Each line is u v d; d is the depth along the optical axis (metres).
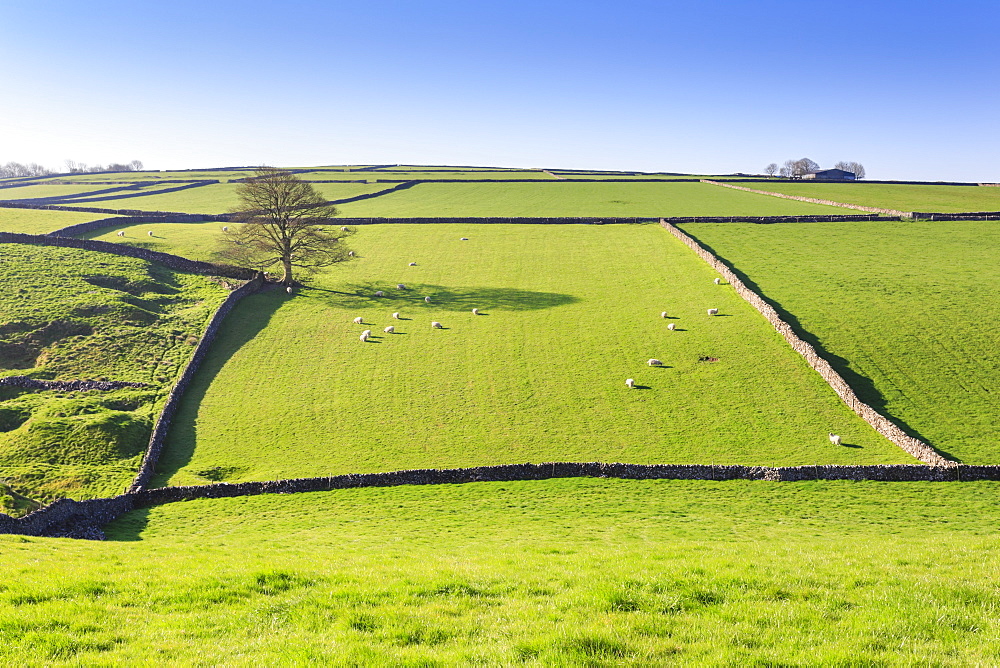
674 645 12.16
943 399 51.56
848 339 61.03
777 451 44.91
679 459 44.19
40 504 34.03
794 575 16.23
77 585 16.05
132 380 56.22
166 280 78.94
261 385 56.97
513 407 52.56
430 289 79.81
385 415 51.72
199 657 12.20
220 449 47.00
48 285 71.38
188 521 34.84
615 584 15.48
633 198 145.50
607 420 50.12
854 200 133.12
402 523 33.00
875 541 26.69
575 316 70.12
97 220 103.38
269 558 22.42
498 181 182.88
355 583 16.38
